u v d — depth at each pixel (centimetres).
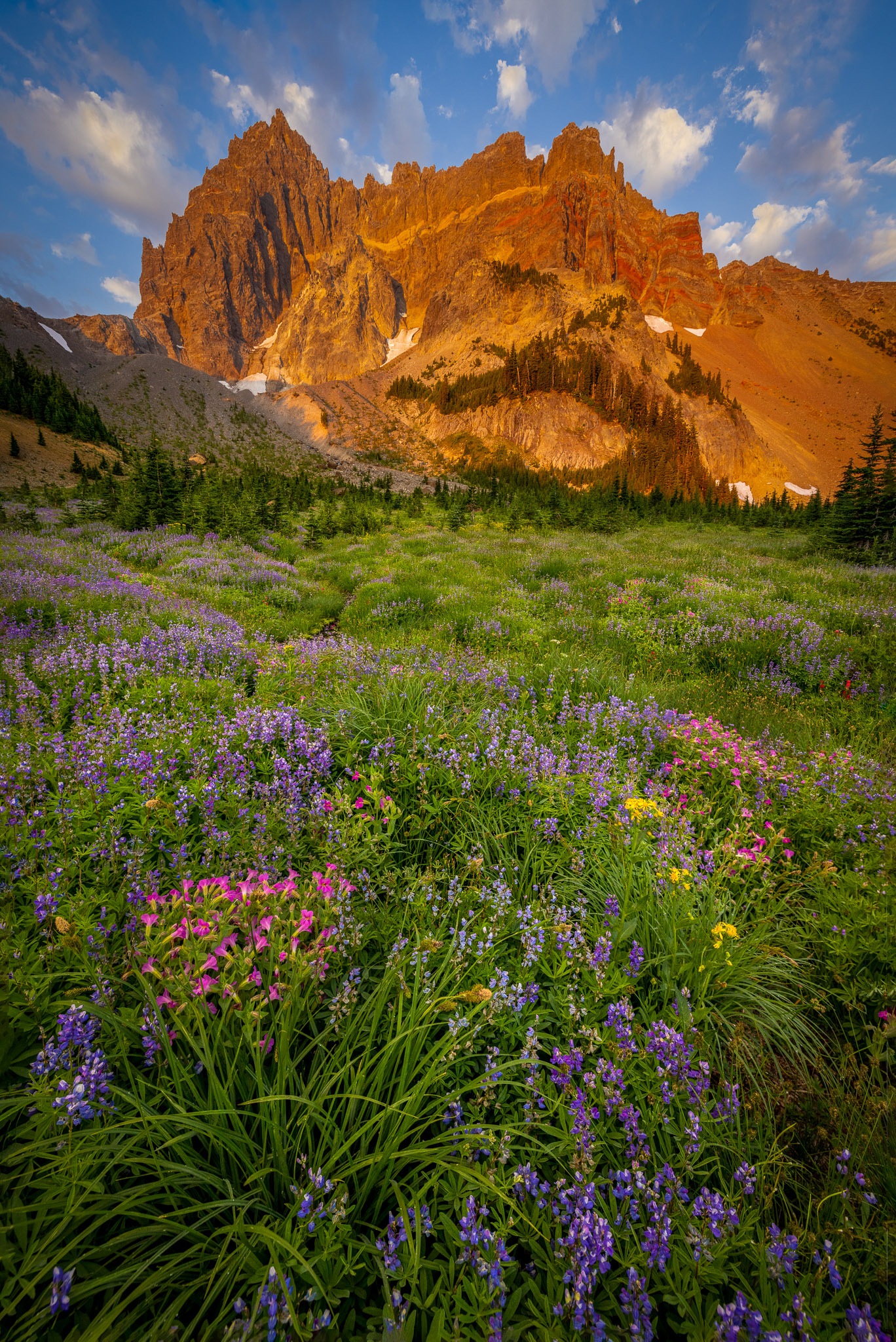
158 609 1021
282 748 455
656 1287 165
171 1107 181
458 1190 178
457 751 426
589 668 724
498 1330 149
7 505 3925
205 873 293
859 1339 150
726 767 477
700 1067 216
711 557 2342
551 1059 229
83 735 442
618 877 331
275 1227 162
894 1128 213
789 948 309
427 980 231
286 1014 203
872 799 428
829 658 848
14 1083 187
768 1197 190
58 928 210
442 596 1370
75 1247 157
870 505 2811
